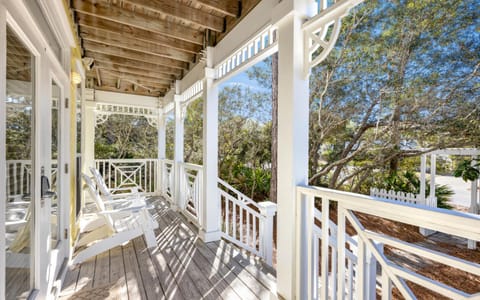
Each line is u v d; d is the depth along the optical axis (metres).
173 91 5.01
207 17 2.72
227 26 2.78
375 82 5.42
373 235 1.26
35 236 1.43
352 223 1.36
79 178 3.44
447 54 4.39
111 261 2.51
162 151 6.06
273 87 6.74
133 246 2.91
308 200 1.69
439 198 5.44
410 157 5.57
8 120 1.12
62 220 2.27
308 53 1.71
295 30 1.71
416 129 5.00
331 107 6.21
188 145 9.88
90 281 2.13
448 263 0.94
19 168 1.25
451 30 4.32
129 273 2.28
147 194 5.93
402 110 5.18
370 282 1.34
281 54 1.82
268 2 2.03
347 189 6.51
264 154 8.38
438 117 4.64
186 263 2.48
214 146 3.19
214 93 3.19
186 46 3.39
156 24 2.84
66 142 2.37
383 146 5.59
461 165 4.77
